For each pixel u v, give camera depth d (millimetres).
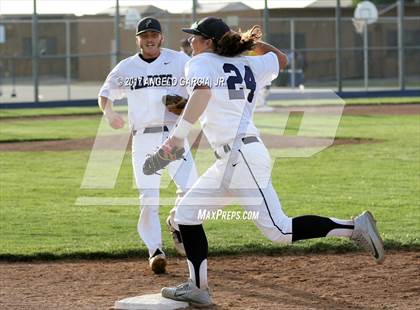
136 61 15047
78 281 14305
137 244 16891
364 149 31312
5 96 64812
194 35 12484
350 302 12562
